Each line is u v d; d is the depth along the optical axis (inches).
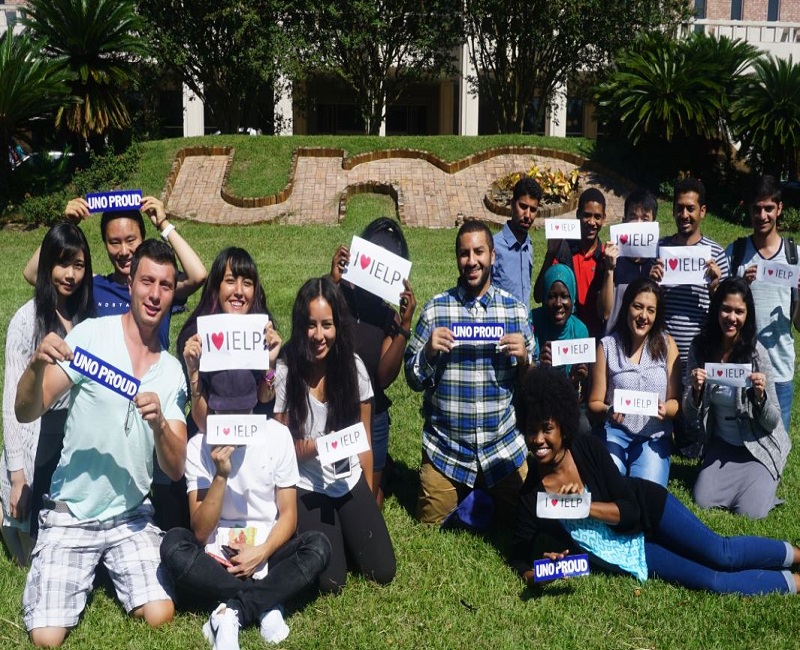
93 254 538.6
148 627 152.4
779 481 218.8
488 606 163.3
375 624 156.7
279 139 762.8
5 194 680.4
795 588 169.0
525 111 919.7
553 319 226.4
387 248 203.3
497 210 670.5
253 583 153.6
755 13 1187.3
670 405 208.1
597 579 171.5
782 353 224.4
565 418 167.0
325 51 828.0
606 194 710.5
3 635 149.9
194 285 201.9
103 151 730.8
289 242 582.6
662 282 228.5
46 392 151.9
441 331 183.9
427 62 903.1
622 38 840.9
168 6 815.7
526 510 173.6
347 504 172.7
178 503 174.2
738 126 714.8
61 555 154.3
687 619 158.4
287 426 173.2
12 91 644.1
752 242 235.1
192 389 165.0
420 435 254.7
